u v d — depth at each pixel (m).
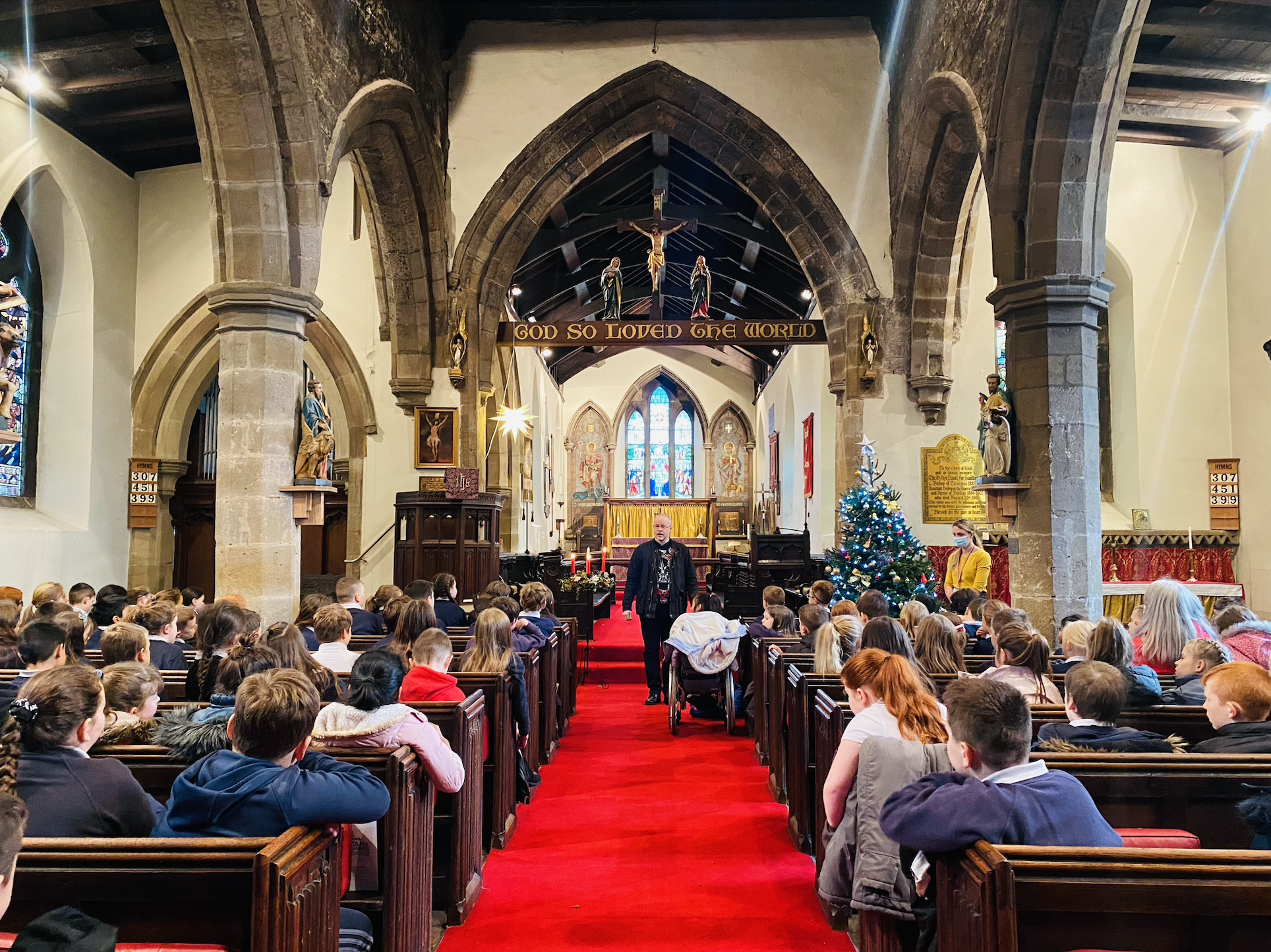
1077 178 7.44
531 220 12.32
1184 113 11.18
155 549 12.60
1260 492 11.48
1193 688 4.05
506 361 15.84
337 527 13.95
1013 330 7.72
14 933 1.98
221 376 7.76
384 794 2.38
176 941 2.00
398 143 10.77
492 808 4.68
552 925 3.80
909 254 11.73
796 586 12.76
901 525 9.70
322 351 12.65
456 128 12.13
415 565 10.16
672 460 29.25
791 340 12.27
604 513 26.50
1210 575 11.72
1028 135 7.55
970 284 11.96
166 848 2.00
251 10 7.43
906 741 3.00
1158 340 12.23
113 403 12.20
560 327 12.29
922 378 11.66
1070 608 7.33
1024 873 1.90
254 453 7.66
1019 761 2.19
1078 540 7.37
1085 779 2.84
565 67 12.23
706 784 6.02
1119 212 12.34
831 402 15.23
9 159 10.23
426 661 4.15
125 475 12.46
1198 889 1.89
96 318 11.82
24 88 9.96
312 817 2.23
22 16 8.64
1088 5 6.96
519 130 12.13
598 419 29.02
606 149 12.48
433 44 11.53
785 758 5.49
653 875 4.37
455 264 11.95
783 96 12.22
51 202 11.28
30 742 2.29
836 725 3.75
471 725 4.01
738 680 7.88
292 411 7.95
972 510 11.76
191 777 2.33
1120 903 1.89
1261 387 11.50
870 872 2.84
